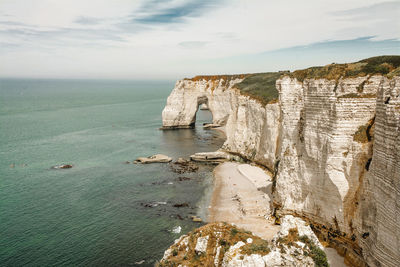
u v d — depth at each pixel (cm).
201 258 2780
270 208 4425
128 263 3212
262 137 6512
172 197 5050
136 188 5434
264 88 7669
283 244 2416
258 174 5994
